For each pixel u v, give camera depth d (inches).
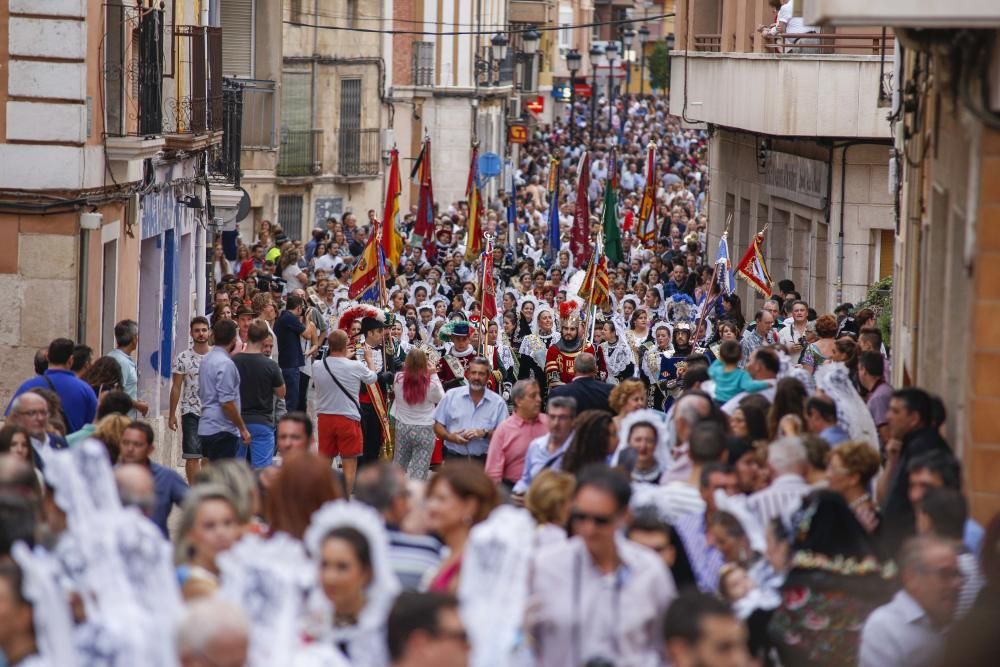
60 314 1823.3
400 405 1729.8
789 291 2431.1
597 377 1971.0
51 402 1230.3
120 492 843.4
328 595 706.8
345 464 1763.0
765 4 2987.2
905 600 738.8
